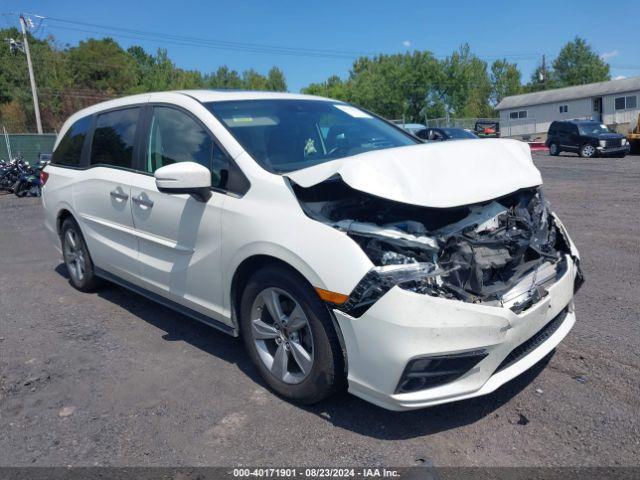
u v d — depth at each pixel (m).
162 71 78.06
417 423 3.17
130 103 4.77
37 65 59.03
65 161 5.62
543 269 3.33
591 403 3.29
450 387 2.85
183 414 3.33
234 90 4.55
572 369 3.69
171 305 4.26
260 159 3.60
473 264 2.93
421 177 3.03
